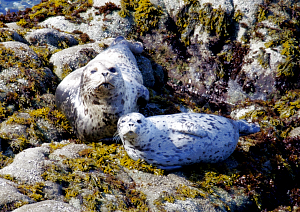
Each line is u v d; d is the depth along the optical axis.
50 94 25.67
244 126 22.75
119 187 17.17
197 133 19.38
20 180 16.17
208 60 33.06
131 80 23.61
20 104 23.64
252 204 19.25
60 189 16.36
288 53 30.75
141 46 31.78
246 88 31.27
